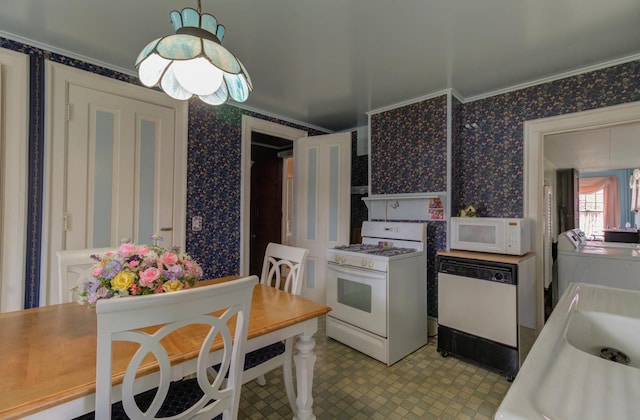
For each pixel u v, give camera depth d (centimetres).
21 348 105
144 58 117
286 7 171
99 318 75
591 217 776
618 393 57
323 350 259
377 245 310
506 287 217
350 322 262
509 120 277
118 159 245
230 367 109
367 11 174
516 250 232
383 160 331
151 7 173
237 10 174
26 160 206
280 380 213
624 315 99
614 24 182
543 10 171
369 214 345
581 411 52
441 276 253
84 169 229
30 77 208
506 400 53
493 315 223
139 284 121
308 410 153
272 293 176
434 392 199
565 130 247
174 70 137
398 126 317
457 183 296
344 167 350
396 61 230
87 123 230
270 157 515
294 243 383
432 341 283
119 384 88
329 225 358
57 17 182
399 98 303
